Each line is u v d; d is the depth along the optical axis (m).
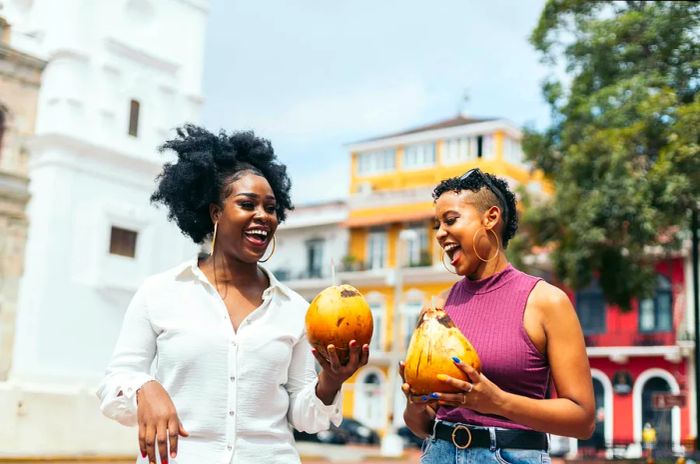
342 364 2.93
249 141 3.39
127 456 14.80
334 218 39.22
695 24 15.46
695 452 15.79
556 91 17.36
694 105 14.17
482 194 3.30
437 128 38.56
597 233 16.42
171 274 3.12
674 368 29.88
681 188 14.60
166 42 25.11
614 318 30.97
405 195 37.44
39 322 21.14
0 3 22.59
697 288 16.72
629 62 16.58
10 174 20.89
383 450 25.59
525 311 3.15
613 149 15.55
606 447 23.19
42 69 21.81
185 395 2.96
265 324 3.08
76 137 22.14
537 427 2.92
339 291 2.96
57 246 21.73
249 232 3.15
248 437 2.97
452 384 2.77
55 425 14.50
